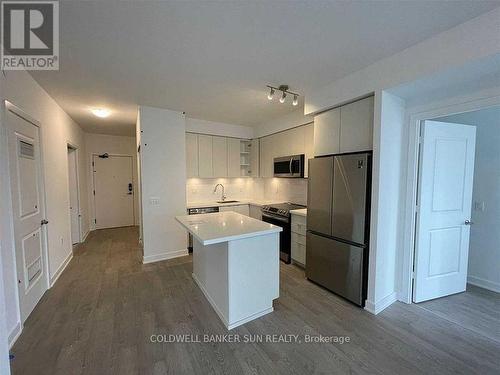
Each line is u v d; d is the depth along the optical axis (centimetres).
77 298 261
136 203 646
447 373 163
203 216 295
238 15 156
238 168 500
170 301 256
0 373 100
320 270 288
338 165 262
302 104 350
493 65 169
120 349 185
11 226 194
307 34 179
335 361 174
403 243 256
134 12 152
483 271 291
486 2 146
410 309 243
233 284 211
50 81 260
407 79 201
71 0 140
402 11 154
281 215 380
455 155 260
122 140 622
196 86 280
